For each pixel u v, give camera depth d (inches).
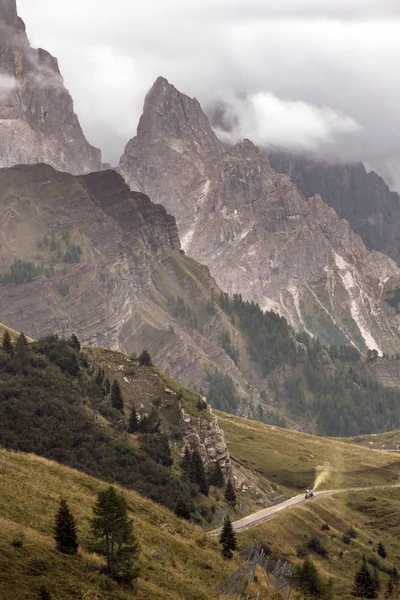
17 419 6865.2
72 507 4101.9
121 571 3437.5
